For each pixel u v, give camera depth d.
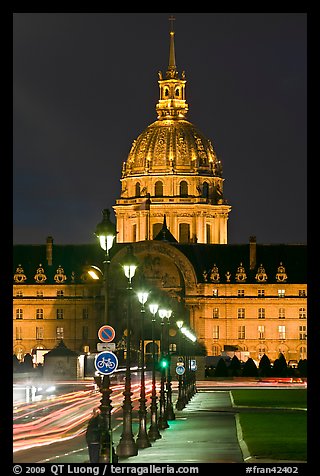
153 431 115.12
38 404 168.62
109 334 87.69
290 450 98.81
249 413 153.75
